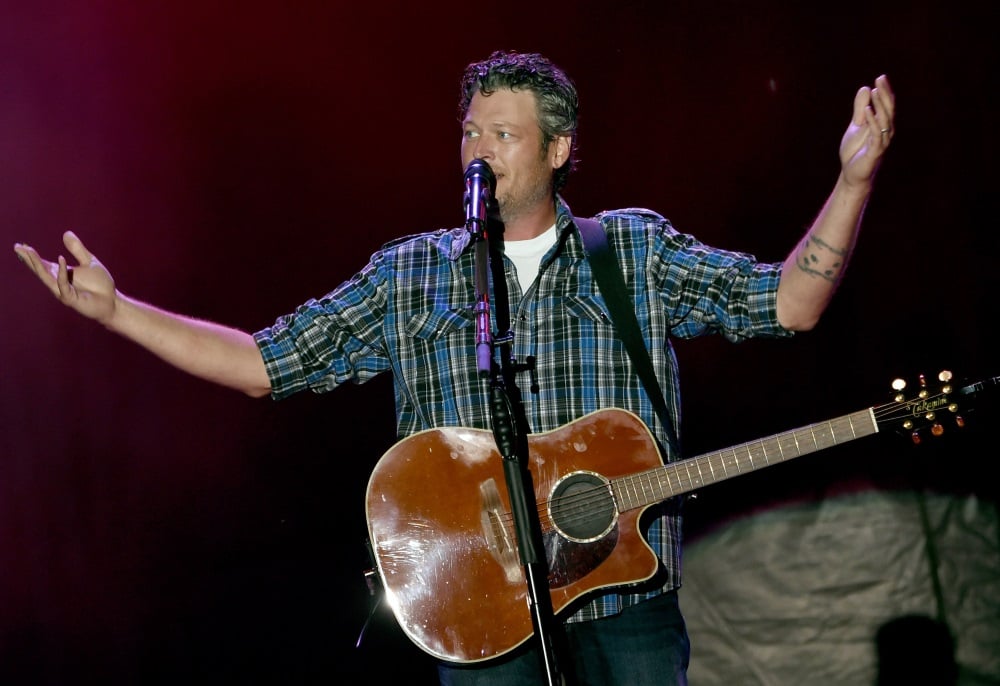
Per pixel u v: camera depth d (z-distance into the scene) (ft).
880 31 59.93
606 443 32.40
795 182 61.62
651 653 32.37
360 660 62.85
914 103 58.65
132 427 70.28
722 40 62.85
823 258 30.45
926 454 53.47
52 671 67.26
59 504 69.72
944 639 52.24
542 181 34.55
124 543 69.05
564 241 34.60
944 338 56.44
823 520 54.08
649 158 63.72
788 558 54.08
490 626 32.12
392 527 32.86
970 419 53.06
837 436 31.24
